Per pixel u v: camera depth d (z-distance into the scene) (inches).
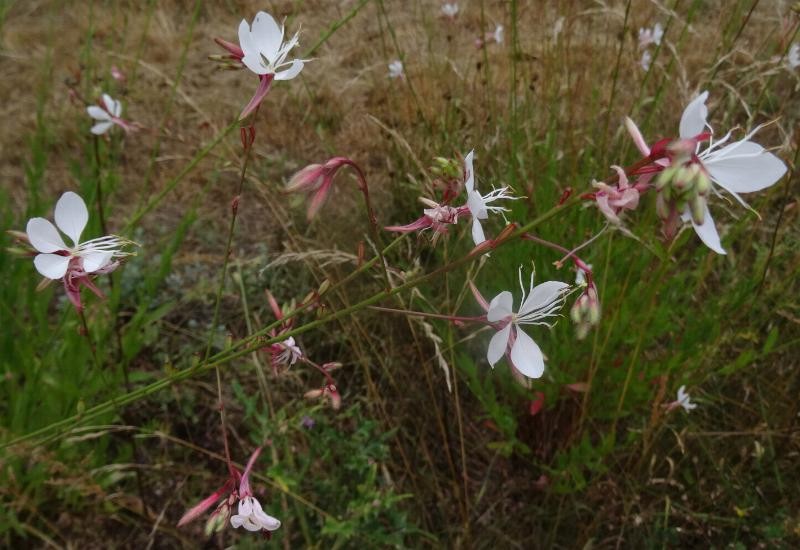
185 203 17.8
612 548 11.2
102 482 11.1
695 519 11.2
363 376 13.3
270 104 20.9
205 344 13.8
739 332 11.9
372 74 20.9
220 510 6.3
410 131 16.0
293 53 21.3
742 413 12.5
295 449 12.0
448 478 12.2
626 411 11.7
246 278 14.7
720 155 5.0
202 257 14.1
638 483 11.4
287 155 18.9
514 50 13.0
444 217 6.1
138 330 12.7
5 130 19.7
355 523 9.6
